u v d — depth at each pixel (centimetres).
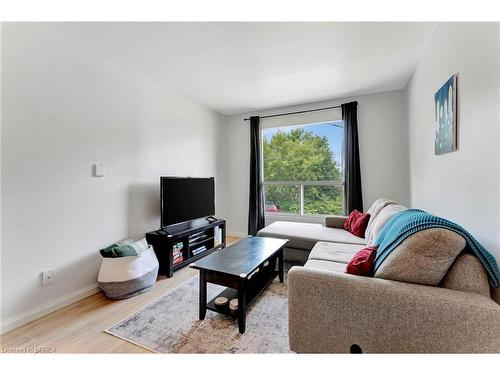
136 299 214
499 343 94
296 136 416
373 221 245
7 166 171
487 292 104
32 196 184
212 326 173
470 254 111
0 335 164
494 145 115
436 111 193
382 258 132
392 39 214
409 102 302
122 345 153
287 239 279
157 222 304
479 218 129
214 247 350
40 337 162
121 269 213
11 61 173
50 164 195
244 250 221
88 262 223
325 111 385
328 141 392
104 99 239
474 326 97
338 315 121
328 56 243
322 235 279
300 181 412
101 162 236
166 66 260
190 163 368
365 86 326
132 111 271
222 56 241
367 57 246
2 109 168
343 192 372
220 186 446
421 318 104
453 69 160
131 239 268
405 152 330
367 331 114
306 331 128
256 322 177
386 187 348
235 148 459
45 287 191
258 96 360
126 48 223
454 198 160
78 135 216
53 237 197
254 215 426
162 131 314
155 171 302
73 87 212
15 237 175
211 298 213
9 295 171
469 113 139
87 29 194
